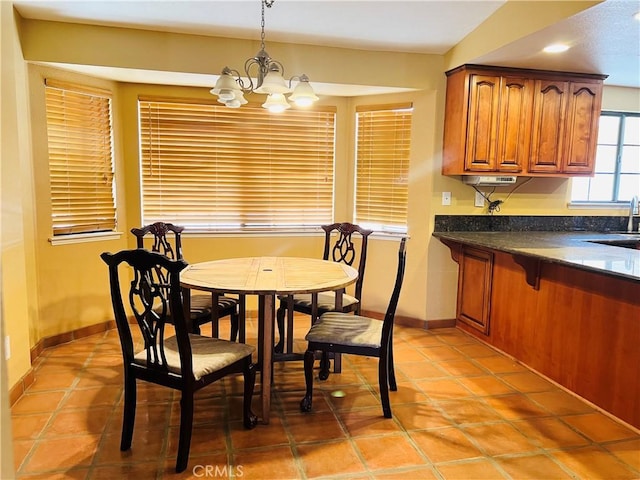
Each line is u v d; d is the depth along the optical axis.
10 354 2.46
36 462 1.96
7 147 2.43
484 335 3.52
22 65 2.86
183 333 1.88
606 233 3.86
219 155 3.87
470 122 3.34
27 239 2.95
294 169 4.02
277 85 2.19
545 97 3.44
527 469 1.97
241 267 2.75
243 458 2.01
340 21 2.97
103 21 2.94
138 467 1.94
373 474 1.92
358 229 3.26
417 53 3.51
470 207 3.79
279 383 2.80
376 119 3.91
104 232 3.57
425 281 3.80
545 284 2.87
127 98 3.63
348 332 2.46
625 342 2.32
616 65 3.25
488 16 2.94
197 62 3.18
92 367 2.95
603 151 4.13
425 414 2.42
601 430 2.29
